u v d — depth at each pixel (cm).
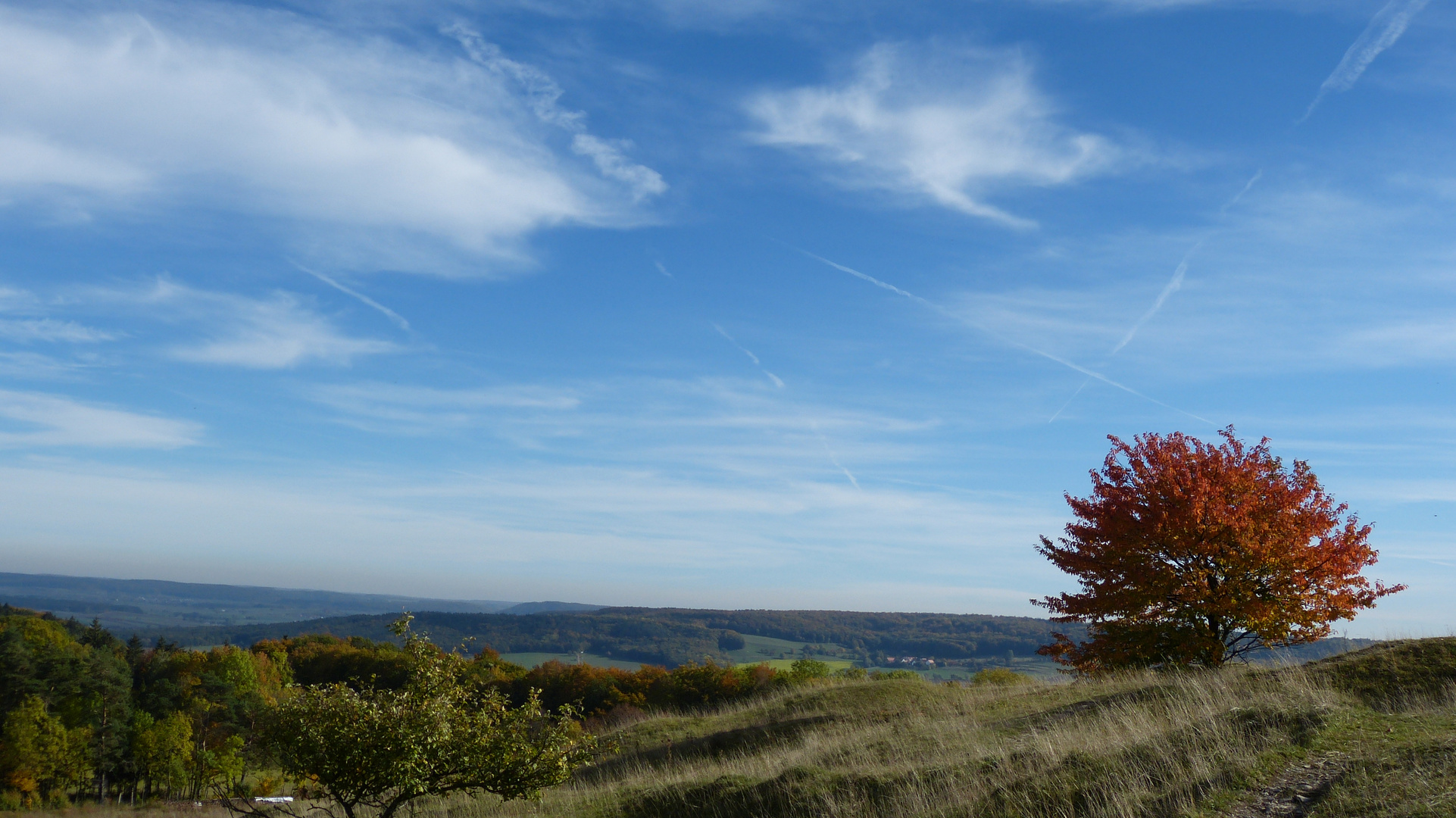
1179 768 814
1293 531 1695
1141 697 1332
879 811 984
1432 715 880
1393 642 1359
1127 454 1895
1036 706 1594
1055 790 857
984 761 1032
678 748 1970
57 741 5750
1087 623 1927
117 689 6750
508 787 1080
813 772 1161
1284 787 724
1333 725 846
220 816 2025
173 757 5812
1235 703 1038
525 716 1115
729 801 1168
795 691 2530
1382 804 631
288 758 1050
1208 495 1736
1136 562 1780
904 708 1948
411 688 1077
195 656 8688
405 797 1062
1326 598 1688
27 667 6662
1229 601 1658
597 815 1257
